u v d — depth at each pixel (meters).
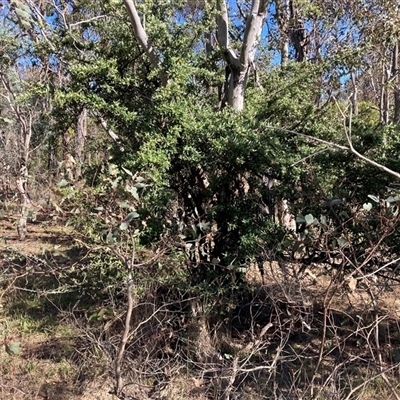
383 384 3.89
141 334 3.99
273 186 5.05
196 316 4.70
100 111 5.14
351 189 4.77
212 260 4.68
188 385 3.92
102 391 4.20
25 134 10.45
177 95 5.09
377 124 5.04
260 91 6.34
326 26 9.91
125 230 3.13
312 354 4.38
